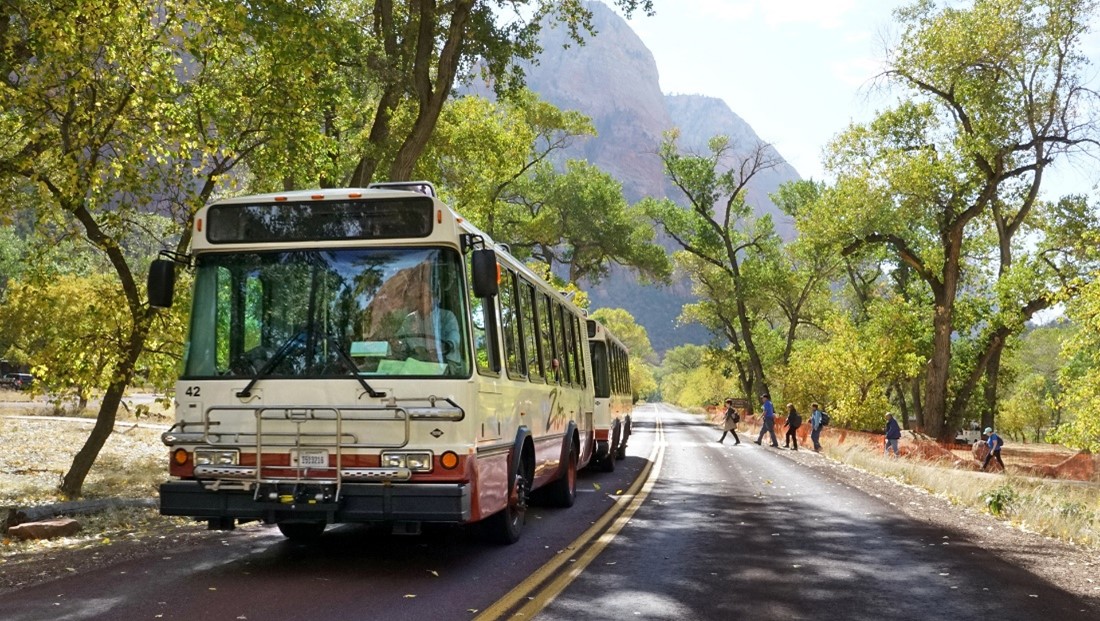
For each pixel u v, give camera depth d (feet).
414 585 26.63
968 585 28.14
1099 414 88.33
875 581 28.53
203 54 49.32
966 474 80.18
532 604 24.29
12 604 23.39
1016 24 128.88
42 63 42.39
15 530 35.14
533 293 40.22
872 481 70.03
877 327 152.46
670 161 217.56
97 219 49.42
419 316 28.37
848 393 145.48
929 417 144.87
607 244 245.86
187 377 28.78
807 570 30.22
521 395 35.53
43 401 138.62
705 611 24.02
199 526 39.40
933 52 132.77
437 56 92.79
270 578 27.30
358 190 29.35
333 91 58.23
